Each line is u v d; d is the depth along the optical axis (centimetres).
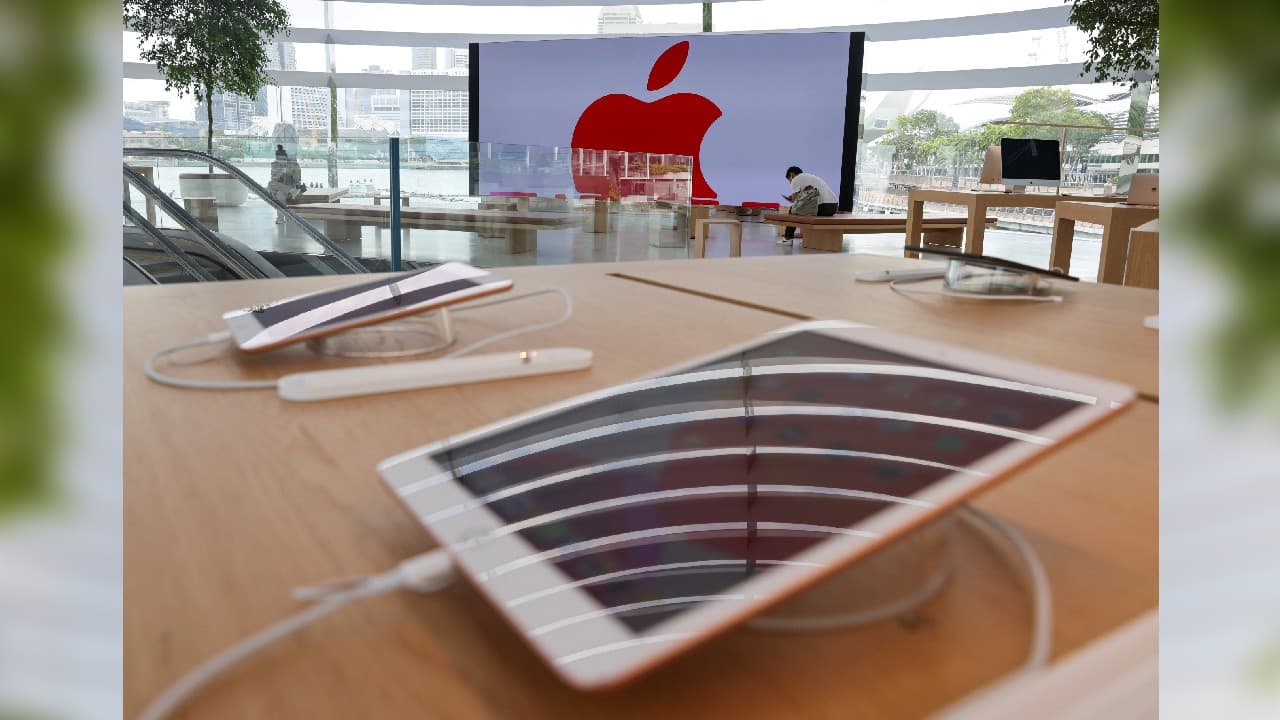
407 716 28
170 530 43
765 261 161
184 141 405
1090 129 888
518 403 65
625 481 38
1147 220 416
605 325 97
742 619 28
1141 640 30
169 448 55
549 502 37
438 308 81
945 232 659
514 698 29
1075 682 28
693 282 132
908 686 30
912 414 41
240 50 1381
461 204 436
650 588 30
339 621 34
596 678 26
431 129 1683
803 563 30
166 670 30
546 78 1131
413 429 59
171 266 404
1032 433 37
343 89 1648
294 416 62
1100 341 92
